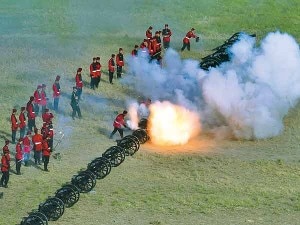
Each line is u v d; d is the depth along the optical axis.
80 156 51.34
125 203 44.81
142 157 51.41
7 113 58.34
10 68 68.06
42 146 48.94
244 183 48.19
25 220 40.59
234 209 44.59
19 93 62.53
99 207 44.28
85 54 73.19
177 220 42.97
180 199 45.50
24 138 49.16
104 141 54.06
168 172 49.44
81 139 54.22
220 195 46.31
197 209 44.44
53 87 58.56
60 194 43.69
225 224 42.59
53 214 42.12
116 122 53.66
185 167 50.31
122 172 49.03
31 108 54.66
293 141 55.72
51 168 49.28
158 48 69.88
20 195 45.47
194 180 48.41
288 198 46.22
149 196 45.88
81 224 42.00
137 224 42.25
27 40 77.06
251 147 54.28
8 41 76.25
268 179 48.97
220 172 49.75
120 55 66.19
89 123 57.28
